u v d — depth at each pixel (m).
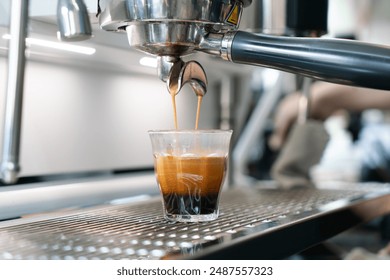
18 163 0.37
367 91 1.09
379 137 1.30
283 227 0.41
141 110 0.75
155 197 0.66
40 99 0.59
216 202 0.46
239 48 0.42
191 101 0.83
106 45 0.55
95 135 0.67
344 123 1.35
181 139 0.44
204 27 0.43
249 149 0.95
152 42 0.42
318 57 0.40
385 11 1.01
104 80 0.68
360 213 0.58
